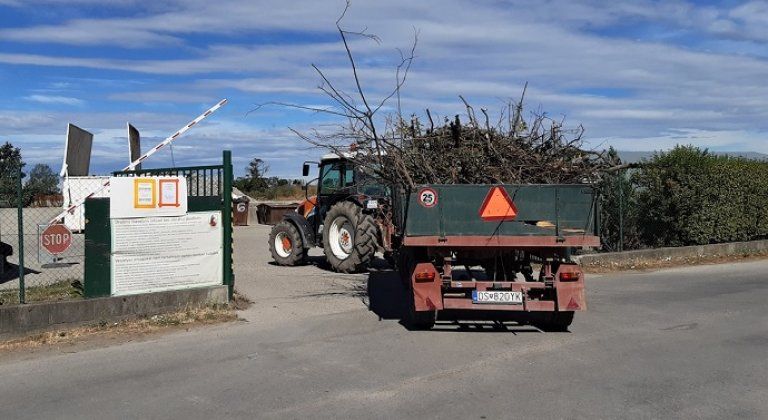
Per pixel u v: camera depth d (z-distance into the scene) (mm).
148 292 9172
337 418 5277
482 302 8188
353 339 8031
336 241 14102
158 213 9281
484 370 6664
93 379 6375
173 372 6602
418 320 8453
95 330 8336
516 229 8188
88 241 8758
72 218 12758
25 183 11656
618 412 5402
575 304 8148
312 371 6633
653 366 6824
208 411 5453
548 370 6668
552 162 9352
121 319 8719
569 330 8586
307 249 15539
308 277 13328
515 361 7016
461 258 8812
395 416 5316
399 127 9422
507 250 8547
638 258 16234
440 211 8172
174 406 5578
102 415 5371
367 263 13898
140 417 5320
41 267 11398
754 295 11484
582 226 8211
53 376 6480
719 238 17953
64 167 20453
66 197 18312
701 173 17156
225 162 9859
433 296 8211
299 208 16406
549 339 8062
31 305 7961
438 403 5629
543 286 8219
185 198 9516
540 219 8188
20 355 7262
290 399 5750
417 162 9219
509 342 7902
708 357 7195
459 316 9453
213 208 9852
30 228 13844
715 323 9039
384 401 5691
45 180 15281
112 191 8891
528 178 9266
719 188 17562
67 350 7484
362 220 13445
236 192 34094
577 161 9461
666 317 9469
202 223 9680
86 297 8703
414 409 5484
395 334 8312
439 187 8180
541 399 5734
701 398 5770
